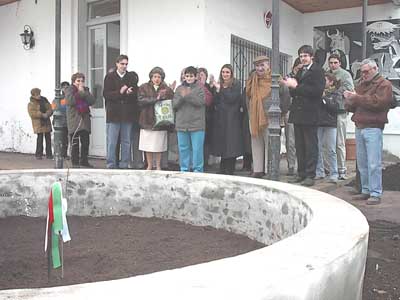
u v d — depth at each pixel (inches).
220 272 60.1
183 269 61.2
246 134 285.9
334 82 277.4
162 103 273.3
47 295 52.7
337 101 273.7
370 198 245.8
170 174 182.1
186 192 177.9
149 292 53.7
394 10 449.1
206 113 284.5
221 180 167.9
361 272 78.0
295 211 126.2
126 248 152.8
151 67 359.9
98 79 399.5
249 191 157.5
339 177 298.8
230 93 277.6
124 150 296.5
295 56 480.1
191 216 177.5
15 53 456.8
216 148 281.4
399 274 147.9
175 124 270.2
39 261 140.8
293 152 305.0
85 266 135.9
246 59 391.2
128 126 294.5
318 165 288.7
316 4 458.3
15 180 184.1
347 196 259.0
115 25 386.6
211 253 146.5
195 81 264.5
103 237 164.7
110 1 387.5
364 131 242.7
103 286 55.1
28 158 398.3
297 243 73.0
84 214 189.2
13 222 180.5
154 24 356.2
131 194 187.8
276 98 207.8
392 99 238.5
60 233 109.9
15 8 451.2
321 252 68.8
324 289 65.0
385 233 194.1
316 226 83.8
